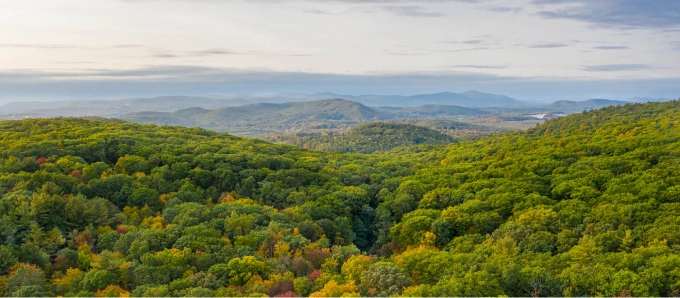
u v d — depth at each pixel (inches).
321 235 3041.3
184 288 2030.0
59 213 2780.5
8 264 2154.3
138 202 3292.3
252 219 2952.8
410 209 3654.0
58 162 3695.9
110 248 2536.9
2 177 3122.5
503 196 3294.8
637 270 1945.1
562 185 3405.5
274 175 4136.3
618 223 2603.3
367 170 4948.3
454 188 3821.4
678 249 2128.4
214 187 3860.7
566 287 1887.3
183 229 2723.9
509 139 6756.9
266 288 2074.3
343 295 1867.6
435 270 2207.2
